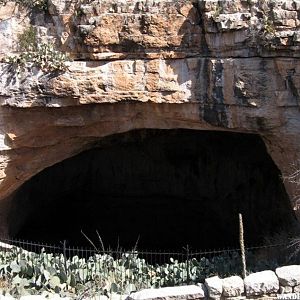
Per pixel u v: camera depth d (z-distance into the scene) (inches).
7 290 534.9
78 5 602.2
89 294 527.8
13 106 625.0
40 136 660.7
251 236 890.7
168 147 962.7
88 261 621.0
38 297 497.0
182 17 593.0
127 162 987.3
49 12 610.5
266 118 604.4
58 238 969.5
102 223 997.8
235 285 456.1
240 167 908.0
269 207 856.3
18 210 831.7
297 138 613.6
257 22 576.1
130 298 459.2
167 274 613.3
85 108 634.8
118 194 1003.9
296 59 577.0
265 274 468.1
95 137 684.1
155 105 625.3
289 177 630.5
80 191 1000.2
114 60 612.1
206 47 600.7
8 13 615.2
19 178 698.8
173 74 609.3
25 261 595.2
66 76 609.3
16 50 618.8
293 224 720.3
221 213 954.7
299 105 596.1
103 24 595.5
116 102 621.6
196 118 625.3
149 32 597.3
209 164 950.4
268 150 652.1
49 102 620.7
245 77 590.6
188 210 995.3
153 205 1004.6
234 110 608.1
